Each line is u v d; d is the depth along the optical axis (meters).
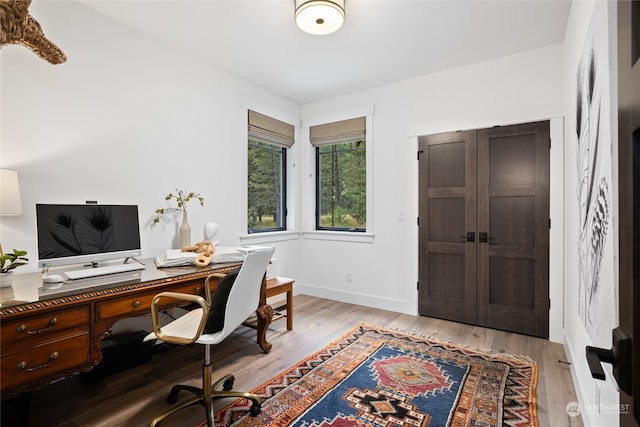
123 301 1.70
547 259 2.80
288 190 4.25
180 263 2.24
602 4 1.27
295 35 2.61
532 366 2.29
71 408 1.82
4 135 1.89
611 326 1.16
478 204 3.11
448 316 3.27
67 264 1.86
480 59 3.02
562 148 2.72
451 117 3.22
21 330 1.35
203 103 3.02
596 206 1.39
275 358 2.43
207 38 2.65
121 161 2.43
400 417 1.73
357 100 3.83
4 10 1.40
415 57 2.97
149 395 1.95
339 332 2.95
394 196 3.58
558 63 2.73
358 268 3.83
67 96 2.14
